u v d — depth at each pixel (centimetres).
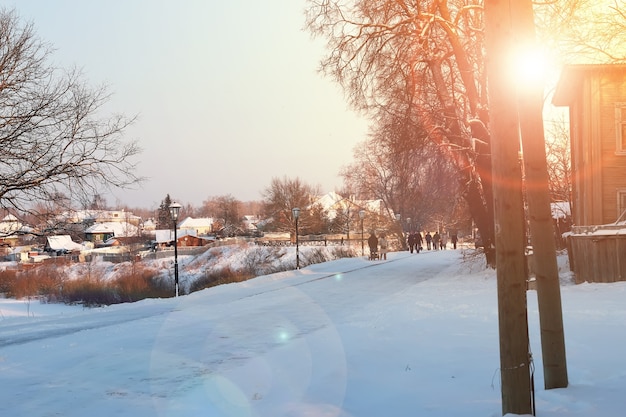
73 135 2150
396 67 2286
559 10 1920
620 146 2217
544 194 578
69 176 2153
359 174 6288
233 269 4606
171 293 3975
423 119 2331
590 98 2231
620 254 1628
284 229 10094
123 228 12331
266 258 4931
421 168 2553
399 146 2422
